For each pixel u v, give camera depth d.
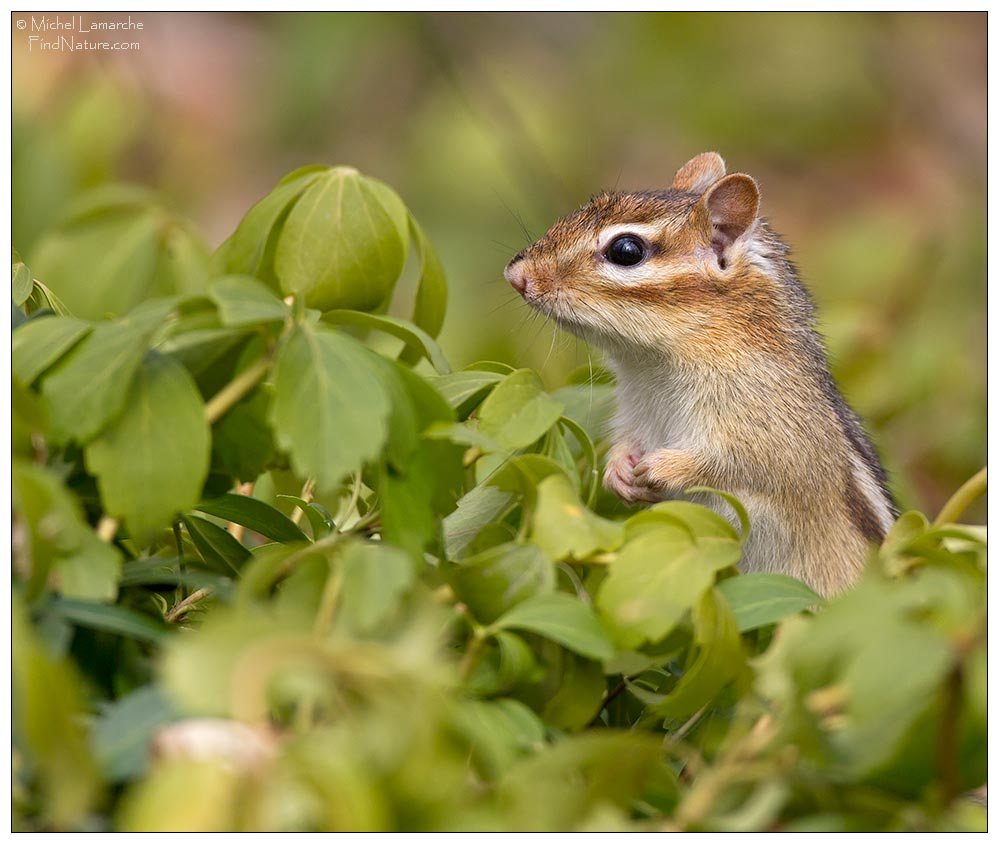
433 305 8.17
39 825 4.38
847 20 22.73
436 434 5.62
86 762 4.18
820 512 11.44
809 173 22.42
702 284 11.58
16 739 4.41
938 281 18.72
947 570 5.72
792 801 4.77
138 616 5.16
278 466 6.36
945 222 19.23
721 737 5.64
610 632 5.43
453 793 4.39
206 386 5.92
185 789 3.94
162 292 10.56
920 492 16.28
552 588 5.48
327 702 4.42
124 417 5.28
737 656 5.45
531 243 12.73
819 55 22.44
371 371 5.34
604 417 12.16
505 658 5.25
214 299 5.36
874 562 6.07
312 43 21.11
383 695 4.25
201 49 21.12
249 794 3.95
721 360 11.54
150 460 5.25
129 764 4.41
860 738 4.77
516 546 5.55
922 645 4.45
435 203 20.39
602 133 22.12
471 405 6.95
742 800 4.82
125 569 5.80
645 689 6.46
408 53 21.73
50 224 15.39
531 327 14.36
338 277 7.50
